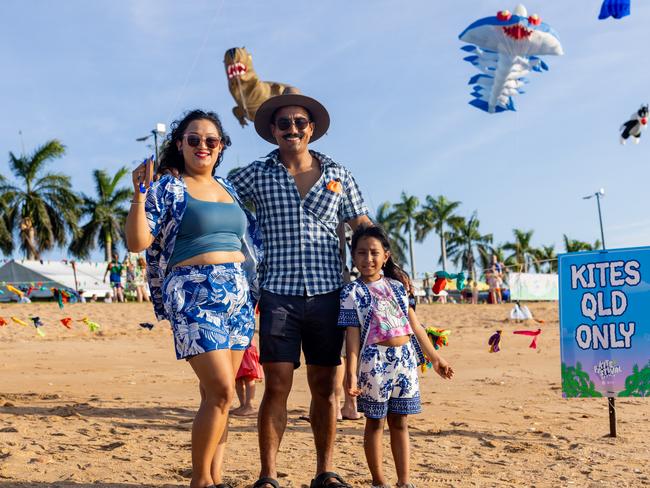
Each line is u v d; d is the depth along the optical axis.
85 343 15.34
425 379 10.43
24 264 35.16
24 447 5.08
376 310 4.20
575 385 5.91
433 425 6.47
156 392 8.71
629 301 5.73
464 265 64.38
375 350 4.17
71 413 6.67
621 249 5.78
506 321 22.81
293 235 4.41
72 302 22.81
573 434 6.04
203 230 3.92
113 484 4.23
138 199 3.73
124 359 12.94
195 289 3.84
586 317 5.90
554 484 4.39
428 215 63.44
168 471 4.57
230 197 4.19
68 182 44.81
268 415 4.22
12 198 43.62
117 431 5.83
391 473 4.65
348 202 4.68
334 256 4.50
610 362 5.79
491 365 12.18
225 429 4.13
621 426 6.43
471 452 5.32
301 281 4.34
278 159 4.61
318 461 4.30
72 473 4.43
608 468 4.81
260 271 4.46
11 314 18.27
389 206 63.88
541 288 32.81
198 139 4.08
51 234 43.88
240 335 3.99
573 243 70.88
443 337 5.24
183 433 5.88
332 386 4.37
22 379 9.83
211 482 3.81
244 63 10.84
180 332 3.78
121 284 26.36
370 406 4.16
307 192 4.51
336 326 4.38
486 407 7.68
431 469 4.79
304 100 4.61
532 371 11.30
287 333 4.29
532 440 5.78
